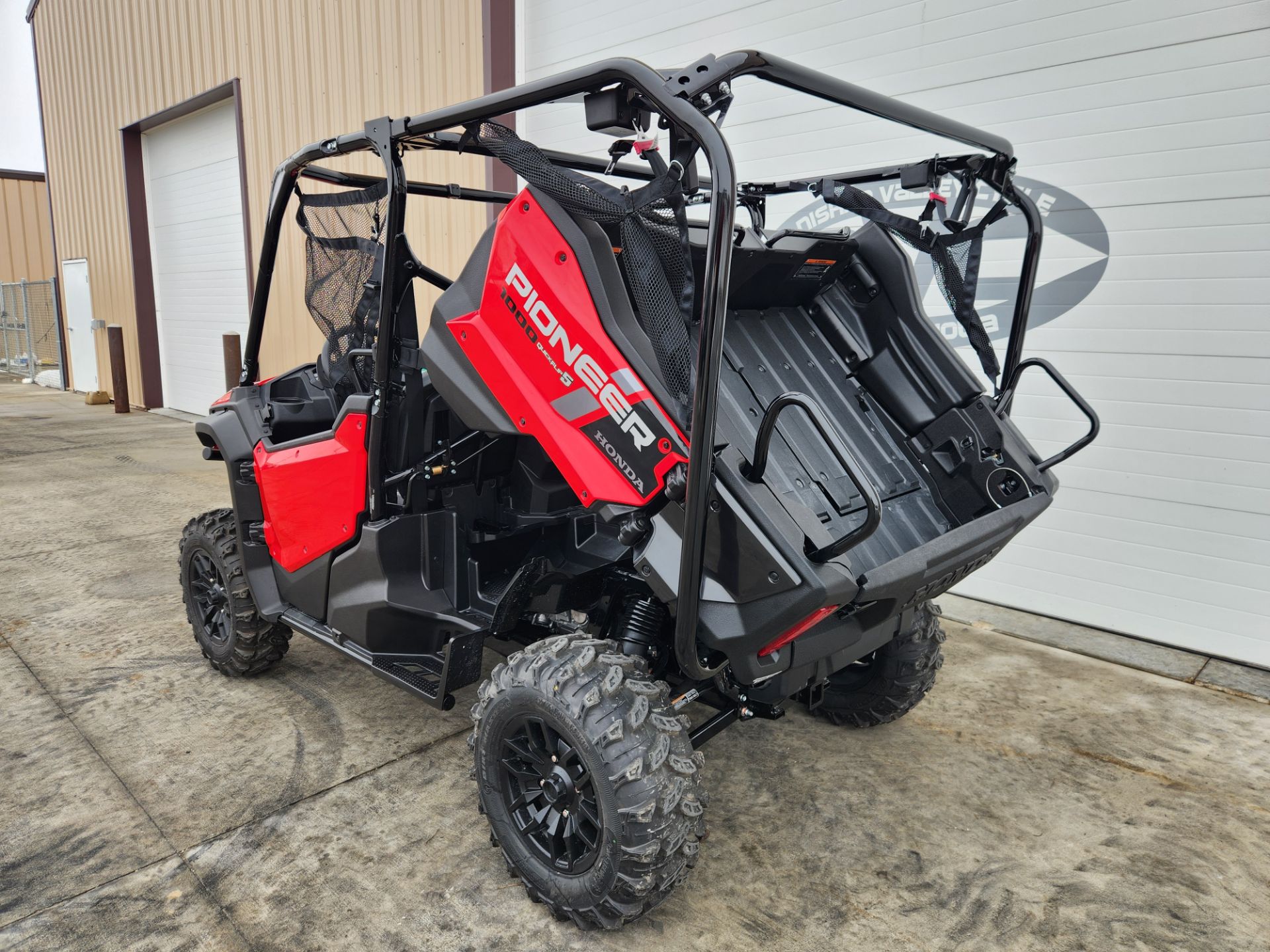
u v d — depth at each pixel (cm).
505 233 221
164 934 207
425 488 278
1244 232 367
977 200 437
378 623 275
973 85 427
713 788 279
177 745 297
